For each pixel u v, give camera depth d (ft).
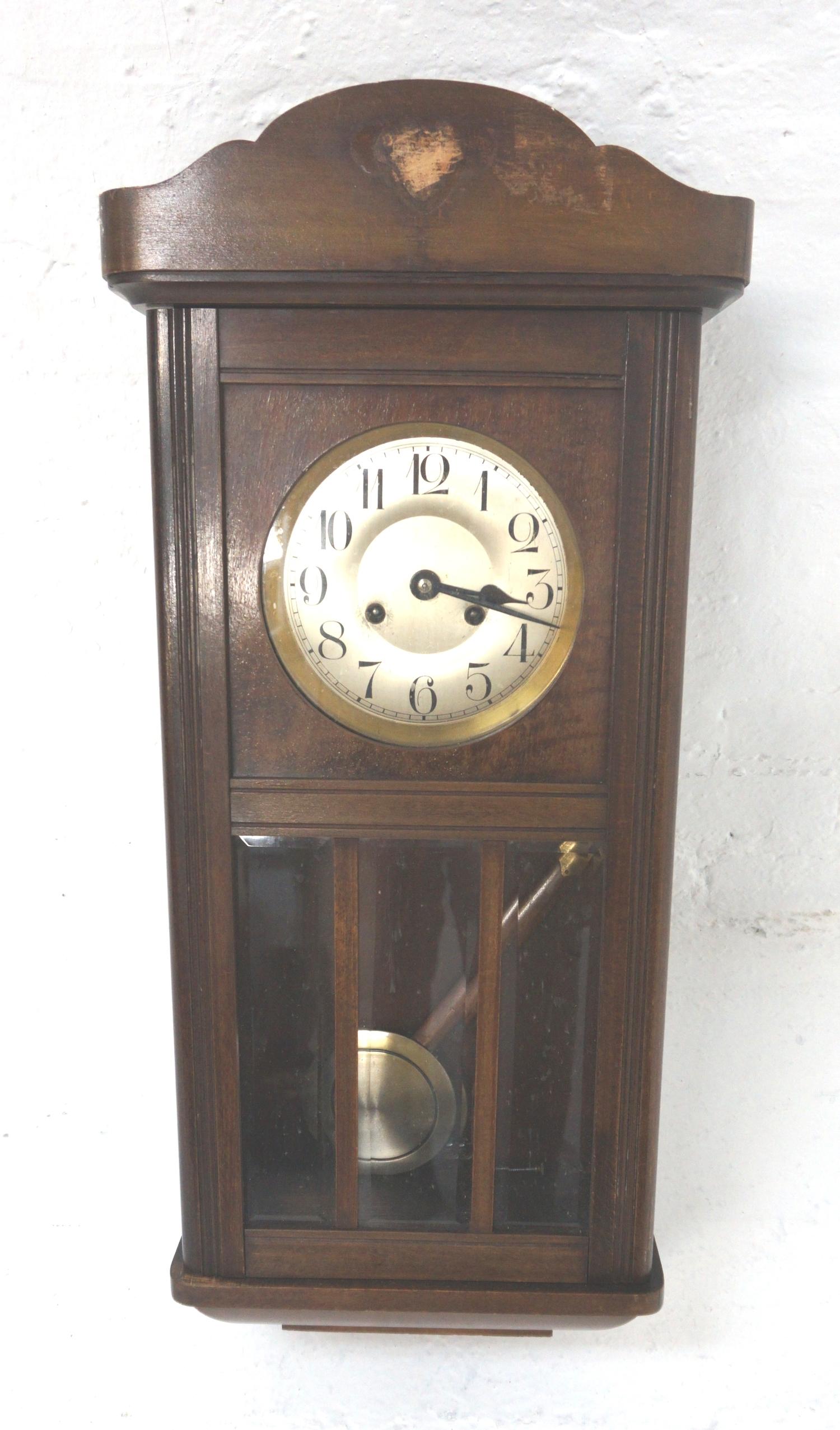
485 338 1.97
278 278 1.89
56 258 2.57
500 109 1.85
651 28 2.51
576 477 2.01
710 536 2.65
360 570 2.04
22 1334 2.89
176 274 1.89
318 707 2.07
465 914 2.14
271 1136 2.23
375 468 2.01
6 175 2.55
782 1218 2.84
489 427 2.00
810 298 2.57
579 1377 2.87
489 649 2.06
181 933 2.15
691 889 2.76
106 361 2.60
